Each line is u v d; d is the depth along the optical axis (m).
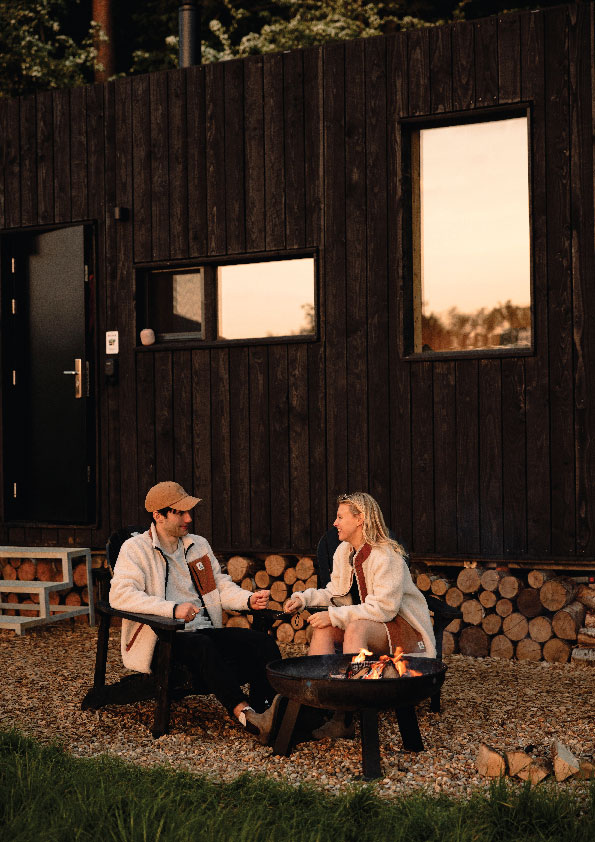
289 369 6.91
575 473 6.11
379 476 6.62
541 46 6.21
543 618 6.05
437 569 6.65
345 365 6.73
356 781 3.65
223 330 7.29
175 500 4.61
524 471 6.23
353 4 15.79
